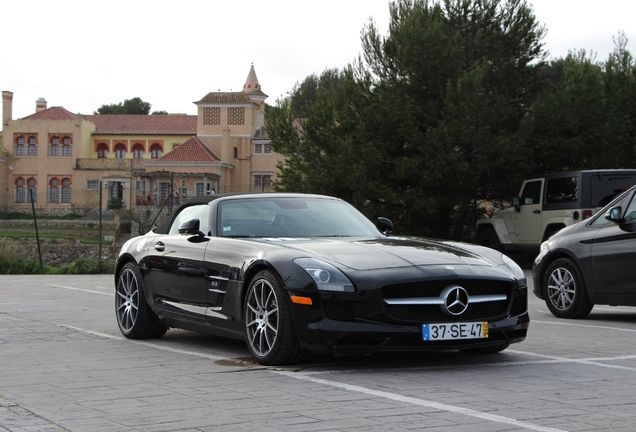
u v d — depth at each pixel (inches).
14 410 169.6
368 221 281.4
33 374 217.8
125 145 2925.7
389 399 174.9
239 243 244.1
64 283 665.0
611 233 346.0
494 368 219.0
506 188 974.4
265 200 277.6
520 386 191.3
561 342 279.9
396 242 242.5
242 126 2605.8
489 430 145.7
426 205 922.1
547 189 713.6
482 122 908.6
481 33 1005.2
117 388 194.4
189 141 2586.1
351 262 215.3
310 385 192.5
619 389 188.4
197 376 209.2
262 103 2743.6
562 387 190.4
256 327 226.8
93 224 1871.3
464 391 184.5
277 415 159.6
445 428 147.3
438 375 206.7
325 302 206.8
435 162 911.7
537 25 1007.0
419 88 992.2
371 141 964.0
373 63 1019.9
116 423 155.6
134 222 1811.0
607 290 345.4
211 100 2605.8
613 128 959.6
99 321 362.0
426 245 239.3
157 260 281.4
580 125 956.0
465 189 940.0
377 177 963.3
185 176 2466.8
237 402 173.5
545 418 156.1
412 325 206.8
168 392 187.5
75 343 284.2
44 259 1357.0
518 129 931.3
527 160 946.7
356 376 205.0
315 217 270.4
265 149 2618.1
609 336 298.8
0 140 2886.3
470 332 211.9
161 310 278.2
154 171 2432.3
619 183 669.3
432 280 209.0
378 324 205.3
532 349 260.2
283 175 1074.7
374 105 965.8
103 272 988.6
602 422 153.0
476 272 216.2
